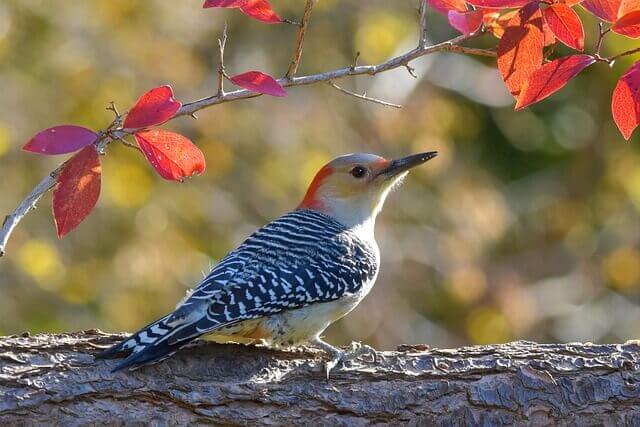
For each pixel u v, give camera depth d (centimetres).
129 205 1680
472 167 1952
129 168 1686
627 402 855
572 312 1914
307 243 948
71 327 1634
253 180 1769
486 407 850
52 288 1623
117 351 827
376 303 1775
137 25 1798
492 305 1841
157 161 799
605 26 1853
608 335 1908
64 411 809
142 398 823
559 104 2119
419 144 1830
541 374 861
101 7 1788
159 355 822
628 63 1862
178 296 1686
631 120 777
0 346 840
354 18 1881
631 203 1992
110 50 1775
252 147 1773
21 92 1723
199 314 859
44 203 1691
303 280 912
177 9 1816
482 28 867
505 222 1919
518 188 2077
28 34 1767
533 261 1973
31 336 862
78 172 774
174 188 1736
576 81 2100
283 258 924
